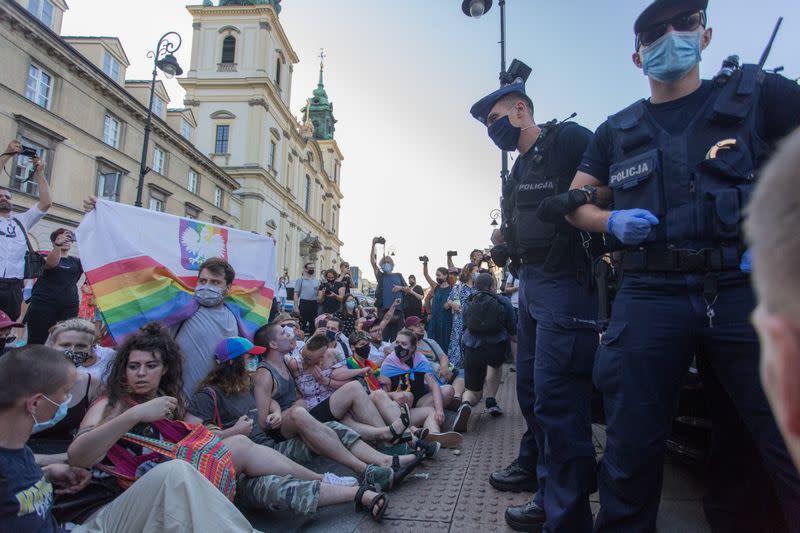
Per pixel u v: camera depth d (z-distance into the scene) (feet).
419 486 10.54
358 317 32.17
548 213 6.72
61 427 9.36
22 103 58.49
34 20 58.08
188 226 15.11
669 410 5.75
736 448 6.65
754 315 1.55
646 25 5.79
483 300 16.75
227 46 137.80
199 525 6.48
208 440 8.62
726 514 6.81
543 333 7.64
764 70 5.62
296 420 11.18
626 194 6.04
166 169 91.09
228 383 11.06
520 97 8.60
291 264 164.76
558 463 7.30
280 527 8.82
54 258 19.26
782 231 1.28
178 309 12.82
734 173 5.33
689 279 5.43
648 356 5.63
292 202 161.68
